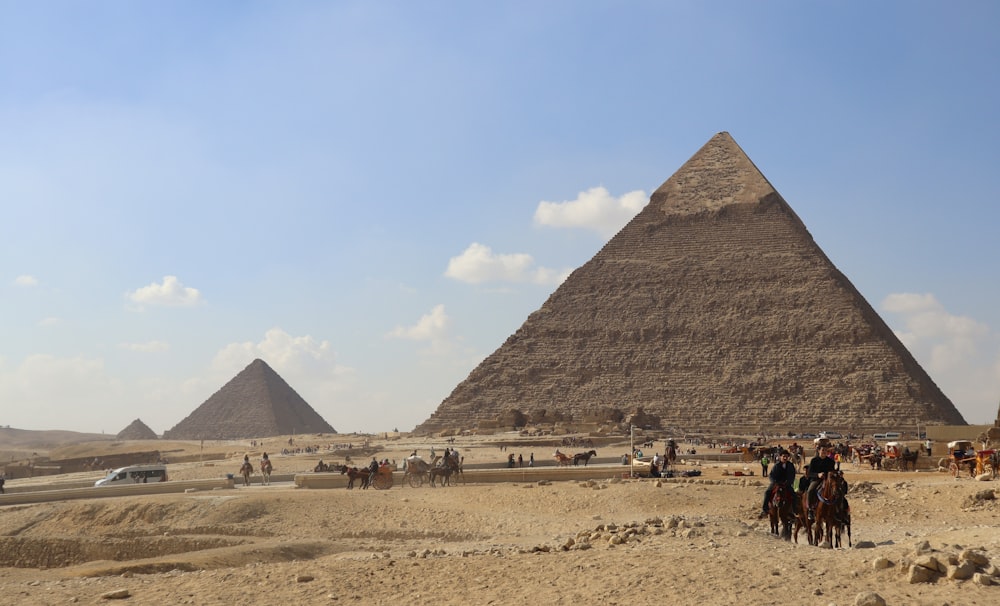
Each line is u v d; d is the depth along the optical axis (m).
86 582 45.25
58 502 85.56
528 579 38.81
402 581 40.56
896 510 70.12
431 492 87.25
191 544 63.50
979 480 82.00
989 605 30.86
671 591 34.62
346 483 106.88
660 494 77.88
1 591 43.25
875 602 30.73
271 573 43.50
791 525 48.81
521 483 104.62
